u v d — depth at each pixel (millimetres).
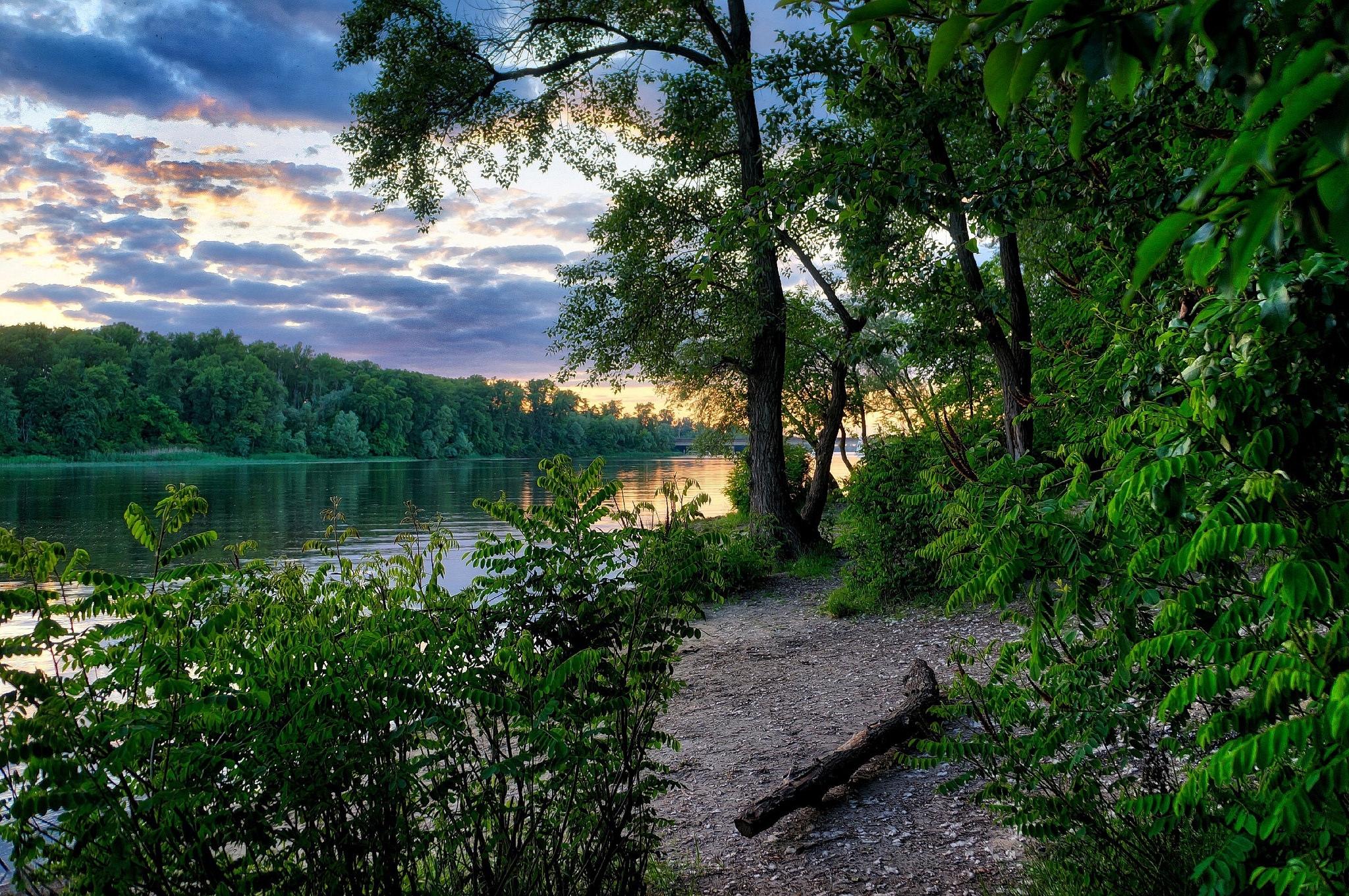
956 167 7922
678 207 17422
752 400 18234
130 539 29141
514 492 59531
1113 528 2760
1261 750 1747
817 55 11133
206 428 132125
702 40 18453
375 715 2797
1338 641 1856
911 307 10898
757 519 16984
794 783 5230
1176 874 3160
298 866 2779
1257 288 2078
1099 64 829
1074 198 4965
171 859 2562
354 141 18766
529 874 3238
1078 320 4898
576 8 18188
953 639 3900
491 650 3279
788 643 10516
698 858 4723
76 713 2420
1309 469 1969
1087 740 3113
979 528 3162
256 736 2611
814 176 5609
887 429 12961
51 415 116062
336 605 3168
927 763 3662
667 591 3537
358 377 158500
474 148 19969
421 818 3199
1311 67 650
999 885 3961
